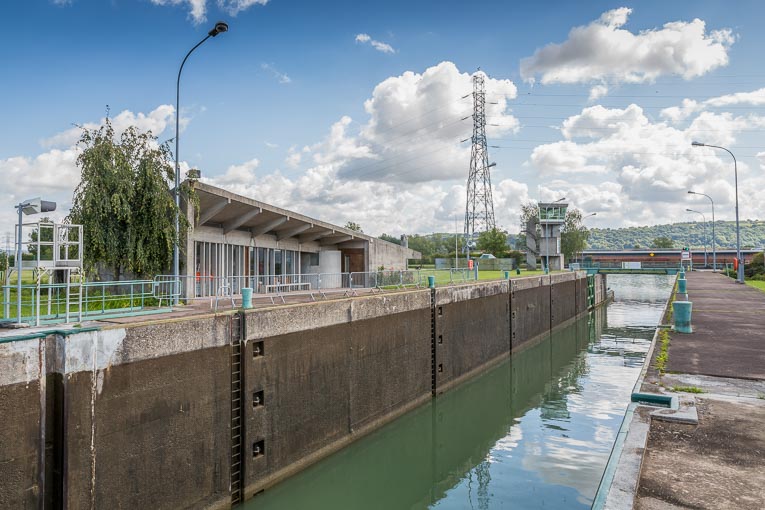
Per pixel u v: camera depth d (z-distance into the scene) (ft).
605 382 96.68
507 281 121.19
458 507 49.08
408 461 60.95
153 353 39.09
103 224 70.64
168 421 40.27
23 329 38.52
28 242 41.14
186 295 73.56
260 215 94.89
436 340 85.15
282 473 51.47
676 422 29.81
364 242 134.62
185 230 74.64
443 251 590.55
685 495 21.15
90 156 70.64
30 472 31.94
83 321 44.57
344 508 49.39
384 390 69.92
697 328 64.39
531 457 60.54
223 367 45.47
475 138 338.13
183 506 41.34
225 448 45.47
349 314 62.69
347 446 61.62
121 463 36.58
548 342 143.64
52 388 33.30
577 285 188.85
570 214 370.53
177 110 74.08
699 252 437.99
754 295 116.98
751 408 32.04
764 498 20.84
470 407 81.92
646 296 287.69
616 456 24.64
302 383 54.65
